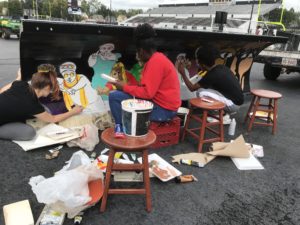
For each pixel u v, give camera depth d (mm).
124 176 2299
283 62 6281
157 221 1884
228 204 2117
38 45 2734
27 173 2299
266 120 4062
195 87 3510
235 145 2791
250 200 2188
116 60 3303
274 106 3547
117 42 3119
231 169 2629
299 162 2893
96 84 3256
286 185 2438
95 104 3285
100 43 3057
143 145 1821
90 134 2793
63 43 2822
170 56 3732
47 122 2943
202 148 3004
